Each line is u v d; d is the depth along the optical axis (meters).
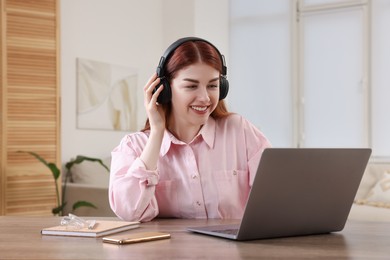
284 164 1.36
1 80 4.74
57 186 4.93
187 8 6.81
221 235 1.43
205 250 1.26
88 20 5.92
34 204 4.94
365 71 6.87
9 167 4.80
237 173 2.00
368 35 6.88
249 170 2.01
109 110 6.10
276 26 7.40
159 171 1.99
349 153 1.47
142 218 1.82
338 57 7.06
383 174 5.36
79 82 5.76
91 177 5.54
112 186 1.88
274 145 7.43
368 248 1.30
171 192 1.97
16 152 4.83
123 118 6.29
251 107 7.55
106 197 4.85
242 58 7.59
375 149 6.82
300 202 1.43
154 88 1.85
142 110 6.60
